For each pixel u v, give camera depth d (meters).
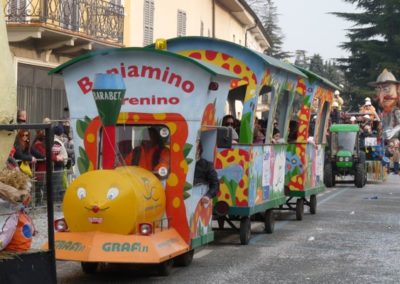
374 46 67.56
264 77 12.69
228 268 10.64
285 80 14.37
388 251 12.41
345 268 10.82
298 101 16.81
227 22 41.34
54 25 17.97
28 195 6.26
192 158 9.86
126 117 10.00
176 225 9.88
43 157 14.46
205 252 12.07
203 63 9.98
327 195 24.86
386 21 67.38
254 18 46.03
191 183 9.88
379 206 20.78
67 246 8.95
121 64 10.00
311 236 14.12
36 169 14.38
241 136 12.51
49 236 6.18
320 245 12.97
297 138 16.75
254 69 12.49
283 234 14.38
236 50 12.52
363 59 69.56
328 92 19.05
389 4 66.75
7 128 5.55
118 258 8.80
